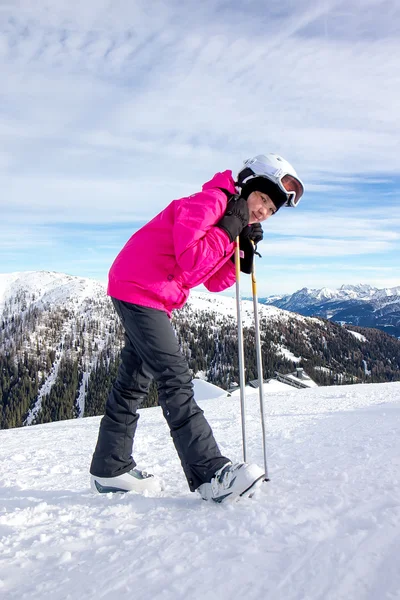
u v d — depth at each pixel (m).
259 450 3.18
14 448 5.04
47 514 1.83
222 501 1.76
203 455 1.89
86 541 1.50
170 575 1.18
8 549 1.49
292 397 10.44
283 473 2.14
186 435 1.92
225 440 4.09
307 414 6.14
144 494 2.04
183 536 1.44
